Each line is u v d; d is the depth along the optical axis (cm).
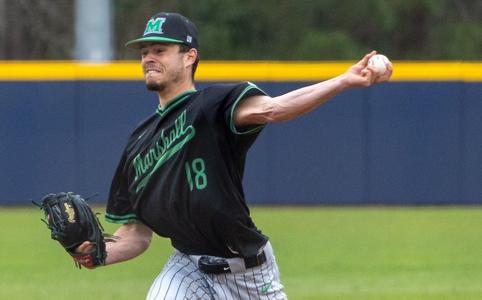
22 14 6412
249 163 3603
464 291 2181
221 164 1114
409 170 3631
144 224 1227
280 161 3616
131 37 6519
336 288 2219
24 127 3559
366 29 6719
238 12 6469
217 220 1123
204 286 1169
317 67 3538
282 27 6550
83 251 1172
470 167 3625
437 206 3641
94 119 3566
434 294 2142
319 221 3288
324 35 6456
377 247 2806
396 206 3641
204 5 6494
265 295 1181
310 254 2688
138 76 3559
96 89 3559
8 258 2647
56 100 3559
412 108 3612
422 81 3609
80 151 3572
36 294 2152
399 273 2423
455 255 2688
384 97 3612
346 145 3625
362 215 3438
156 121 1173
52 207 1162
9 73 3547
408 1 6662
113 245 1239
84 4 3938
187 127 1117
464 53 6706
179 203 1131
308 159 3622
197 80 3516
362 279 2341
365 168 3631
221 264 1161
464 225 3222
